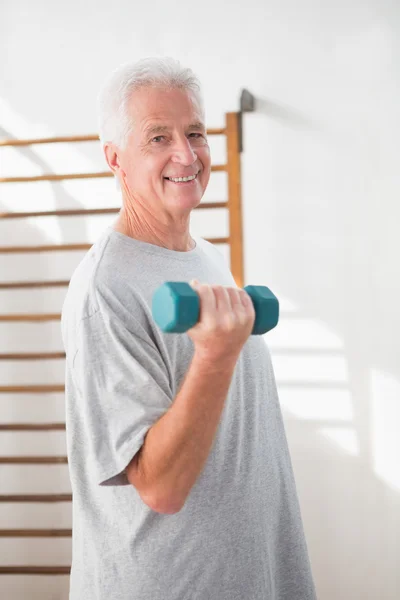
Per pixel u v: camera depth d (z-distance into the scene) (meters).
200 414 0.77
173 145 1.01
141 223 1.06
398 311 2.21
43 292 2.26
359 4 2.13
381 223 2.19
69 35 2.20
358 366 2.24
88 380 0.89
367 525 2.28
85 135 2.16
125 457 0.82
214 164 2.20
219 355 0.74
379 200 2.18
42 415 2.29
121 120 1.01
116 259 0.97
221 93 2.19
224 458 0.99
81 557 1.04
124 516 0.96
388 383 2.23
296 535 1.14
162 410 0.86
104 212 2.11
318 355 2.25
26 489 2.33
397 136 2.15
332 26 2.14
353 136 2.17
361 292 2.22
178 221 1.07
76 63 2.21
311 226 2.21
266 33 2.16
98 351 0.89
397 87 2.14
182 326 0.70
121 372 0.88
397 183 2.17
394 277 2.20
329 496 2.29
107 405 0.88
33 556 2.37
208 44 2.18
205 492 0.96
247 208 2.23
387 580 2.28
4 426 2.22
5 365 2.29
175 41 2.19
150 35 2.19
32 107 2.23
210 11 2.17
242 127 2.12
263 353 1.15
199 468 0.81
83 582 1.03
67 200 2.24
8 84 2.23
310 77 2.16
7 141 2.10
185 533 0.95
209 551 0.96
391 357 2.22
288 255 2.23
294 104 2.17
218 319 0.71
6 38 2.22
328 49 2.15
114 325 0.89
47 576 2.39
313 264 2.22
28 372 2.28
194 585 0.95
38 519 2.35
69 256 2.25
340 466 2.28
